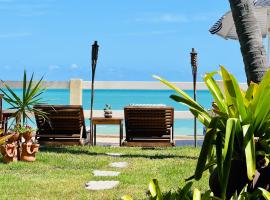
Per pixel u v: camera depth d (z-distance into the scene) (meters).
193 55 12.27
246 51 5.53
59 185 7.96
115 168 9.17
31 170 8.88
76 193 7.62
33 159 9.53
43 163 9.45
